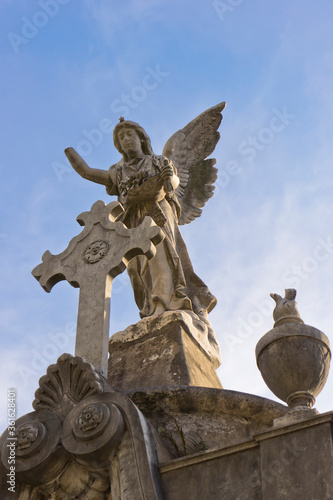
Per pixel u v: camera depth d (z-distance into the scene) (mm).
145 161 9695
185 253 9547
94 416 5984
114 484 5855
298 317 6441
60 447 6156
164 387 6805
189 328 8258
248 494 5500
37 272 7508
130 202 9289
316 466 5336
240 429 6703
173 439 6531
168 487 5750
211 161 11523
